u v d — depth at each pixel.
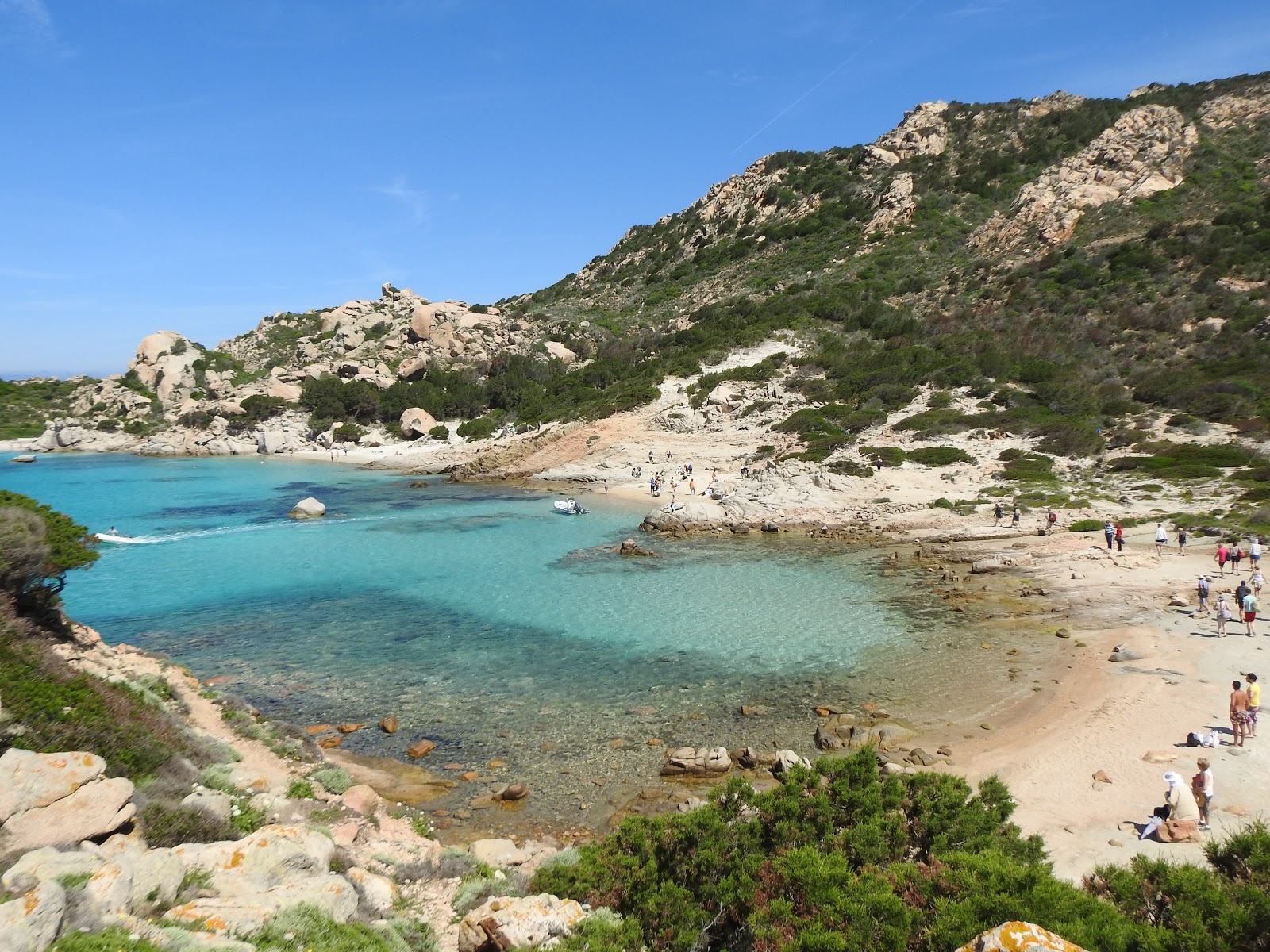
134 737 12.75
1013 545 36.69
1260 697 18.25
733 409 71.06
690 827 11.05
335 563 36.44
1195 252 76.69
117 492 61.44
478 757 17.39
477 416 92.88
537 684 21.64
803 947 8.27
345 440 91.12
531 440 72.88
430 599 30.27
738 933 9.70
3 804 8.69
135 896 7.95
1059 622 25.81
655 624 26.89
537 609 28.78
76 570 34.97
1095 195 93.31
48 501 56.22
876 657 23.41
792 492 48.31
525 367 99.50
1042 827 13.50
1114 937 7.66
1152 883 8.98
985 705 19.58
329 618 27.77
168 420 100.75
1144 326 70.12
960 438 55.47
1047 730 17.77
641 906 10.28
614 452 67.31
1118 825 13.45
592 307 127.62
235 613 28.36
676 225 151.25
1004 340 72.38
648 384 77.88
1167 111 102.31
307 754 16.47
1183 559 32.09
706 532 43.50
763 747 17.81
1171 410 56.84
